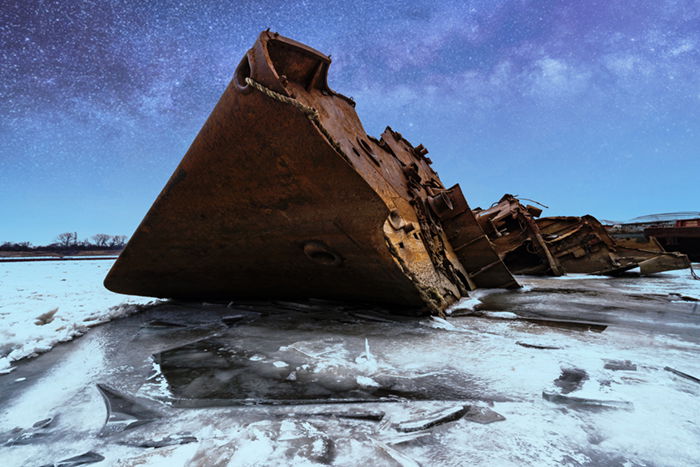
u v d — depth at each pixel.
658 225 20.00
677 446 1.67
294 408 2.17
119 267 5.90
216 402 2.29
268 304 6.20
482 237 8.47
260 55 3.43
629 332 3.98
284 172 3.93
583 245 12.07
